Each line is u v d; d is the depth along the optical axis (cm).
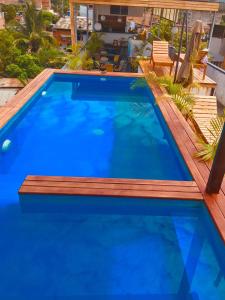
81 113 835
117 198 443
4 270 362
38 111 834
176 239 415
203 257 388
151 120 804
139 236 417
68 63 1323
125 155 634
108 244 403
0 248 391
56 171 568
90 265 371
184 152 563
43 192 438
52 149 645
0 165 577
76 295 335
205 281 358
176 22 1720
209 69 1154
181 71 896
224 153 404
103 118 811
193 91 952
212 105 780
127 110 868
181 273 367
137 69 1407
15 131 716
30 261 374
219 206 423
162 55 1125
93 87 1062
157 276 362
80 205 454
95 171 575
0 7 3600
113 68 1566
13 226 426
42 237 410
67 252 388
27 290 339
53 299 330
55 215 448
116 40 1775
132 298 335
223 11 1819
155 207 453
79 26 2383
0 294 335
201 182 475
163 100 824
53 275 357
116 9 1825
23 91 850
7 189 505
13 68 2102
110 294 339
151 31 1781
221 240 379
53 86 1041
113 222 439
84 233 418
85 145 668
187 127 670
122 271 366
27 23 2678
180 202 445
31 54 2392
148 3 1290
